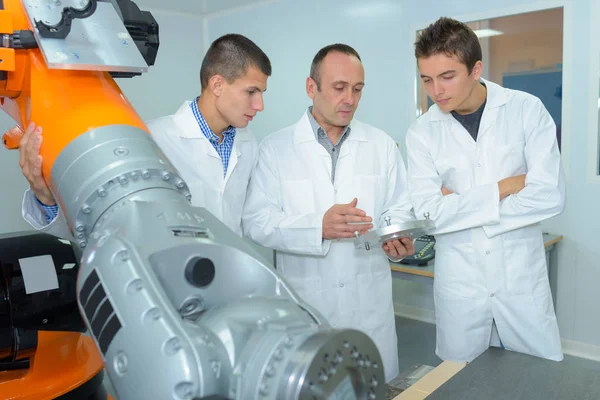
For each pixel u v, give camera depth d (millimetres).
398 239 1617
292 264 1879
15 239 1098
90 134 754
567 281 3039
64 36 783
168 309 556
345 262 1819
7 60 831
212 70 1422
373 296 1861
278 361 528
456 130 1767
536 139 1671
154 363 525
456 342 1780
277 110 4297
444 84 1543
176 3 4227
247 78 1395
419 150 1823
